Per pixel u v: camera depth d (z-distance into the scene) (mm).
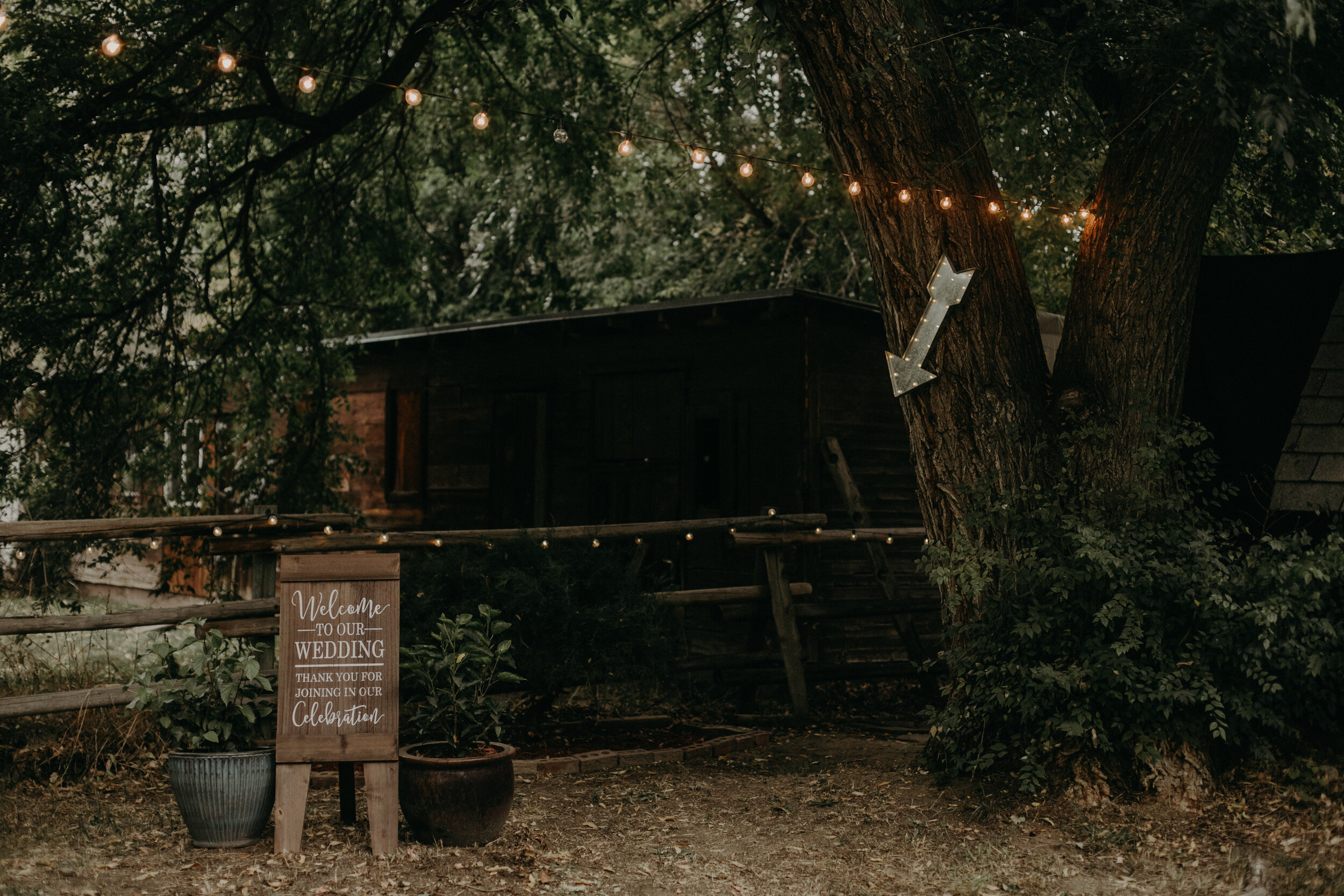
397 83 9586
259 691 5066
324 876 4492
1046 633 5750
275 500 11250
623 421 11102
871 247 6363
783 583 8211
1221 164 6098
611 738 7402
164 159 9562
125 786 5766
